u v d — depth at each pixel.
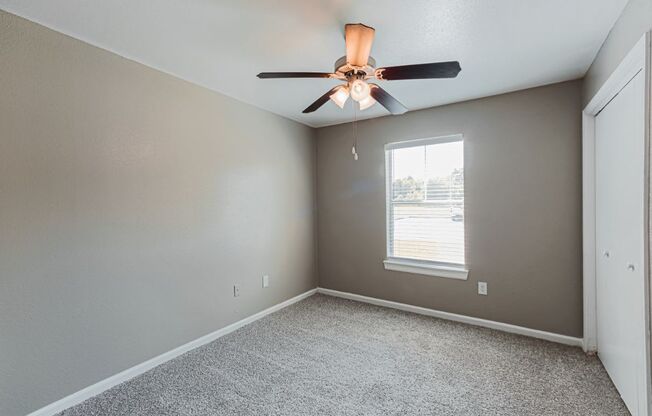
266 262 3.35
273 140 3.44
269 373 2.23
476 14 1.69
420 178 3.36
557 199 2.63
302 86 2.71
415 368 2.27
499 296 2.91
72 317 1.90
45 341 1.79
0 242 1.63
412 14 1.68
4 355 1.65
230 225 2.95
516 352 2.48
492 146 2.90
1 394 1.64
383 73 1.71
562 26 1.80
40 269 1.77
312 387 2.06
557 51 2.08
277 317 3.28
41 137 1.77
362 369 2.27
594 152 2.37
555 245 2.64
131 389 2.05
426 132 3.25
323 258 4.09
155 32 1.86
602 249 2.21
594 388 2.00
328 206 4.02
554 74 2.44
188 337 2.57
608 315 2.11
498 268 2.90
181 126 2.52
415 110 3.31
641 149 1.54
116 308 2.11
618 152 1.87
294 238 3.74
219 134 2.83
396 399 1.93
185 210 2.55
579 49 2.06
